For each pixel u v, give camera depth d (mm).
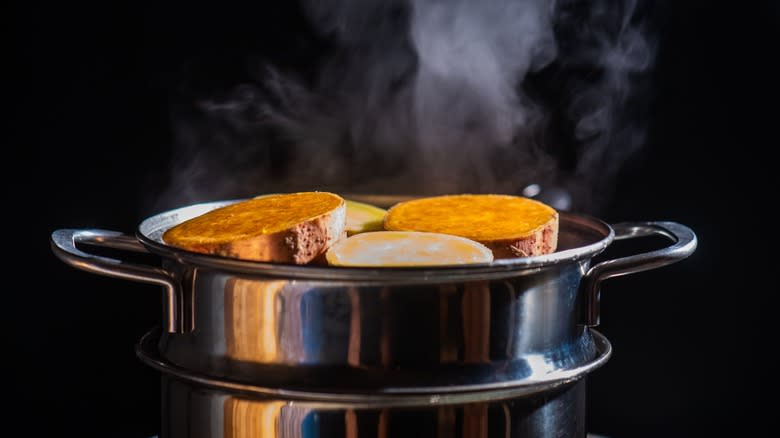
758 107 1031
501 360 695
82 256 710
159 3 987
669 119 1033
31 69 990
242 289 692
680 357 1084
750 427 1085
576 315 728
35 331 1028
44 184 1006
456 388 683
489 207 806
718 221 1050
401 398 681
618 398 1093
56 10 981
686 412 1090
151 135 1006
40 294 1024
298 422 689
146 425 1055
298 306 684
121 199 1013
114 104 1000
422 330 682
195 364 710
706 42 1021
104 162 1007
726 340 1077
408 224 783
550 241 770
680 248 732
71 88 995
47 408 1039
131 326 1043
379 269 667
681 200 1047
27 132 998
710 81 1027
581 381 745
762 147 1037
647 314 1081
